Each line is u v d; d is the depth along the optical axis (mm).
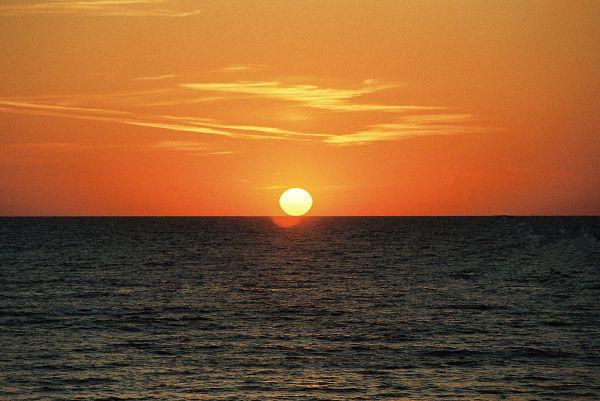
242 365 49719
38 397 42031
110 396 42312
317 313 71750
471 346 55562
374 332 61406
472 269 118312
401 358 51906
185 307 75562
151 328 63344
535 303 77750
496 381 45719
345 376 46906
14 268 118188
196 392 43219
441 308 74750
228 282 100062
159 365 49562
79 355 52312
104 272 113125
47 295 84688
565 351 53875
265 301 80375
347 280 102875
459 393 43156
